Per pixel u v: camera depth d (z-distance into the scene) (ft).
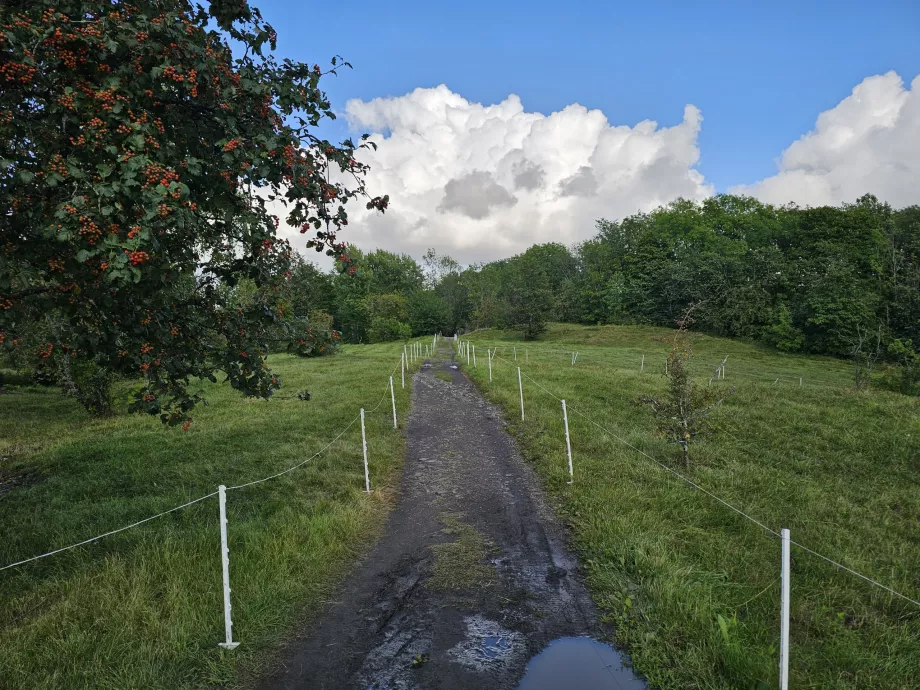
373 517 24.94
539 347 166.50
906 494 29.35
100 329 17.35
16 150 13.94
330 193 16.65
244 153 14.82
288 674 13.67
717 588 17.63
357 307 229.86
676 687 12.95
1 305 14.84
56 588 16.99
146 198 12.21
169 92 15.43
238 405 54.54
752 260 206.39
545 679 13.48
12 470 34.30
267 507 24.91
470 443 39.22
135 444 38.65
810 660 14.05
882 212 225.56
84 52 13.60
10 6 13.60
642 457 32.91
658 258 239.09
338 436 37.22
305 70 17.31
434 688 13.17
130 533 21.63
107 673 12.91
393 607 17.06
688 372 32.99
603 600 17.06
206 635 14.55
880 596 17.85
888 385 77.61
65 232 11.90
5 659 13.00
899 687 13.08
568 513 24.80
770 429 41.86
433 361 110.52
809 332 167.12
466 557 20.57
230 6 16.62
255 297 20.40
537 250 355.56
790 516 24.89
